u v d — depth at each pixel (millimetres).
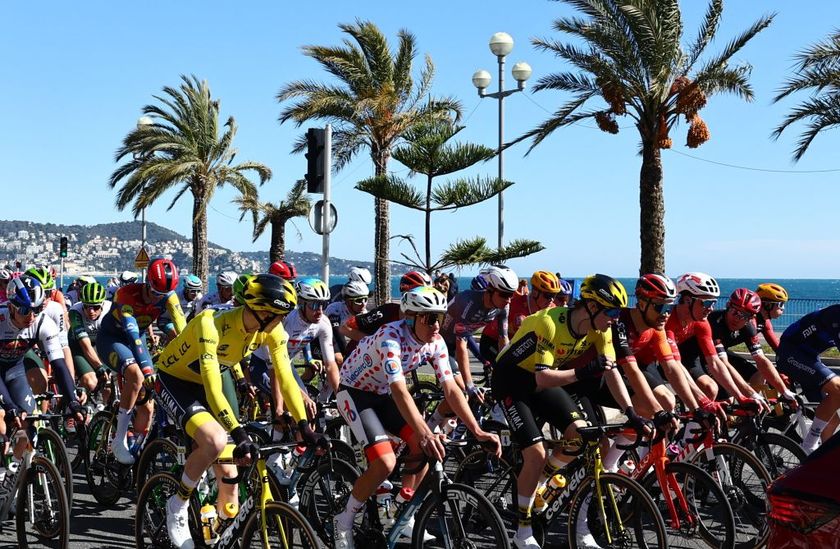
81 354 7988
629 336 5633
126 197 26391
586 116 17219
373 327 6531
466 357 6730
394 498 5125
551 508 5086
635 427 4723
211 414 4824
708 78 15984
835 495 2926
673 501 5043
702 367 6461
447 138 16109
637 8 15734
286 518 4195
